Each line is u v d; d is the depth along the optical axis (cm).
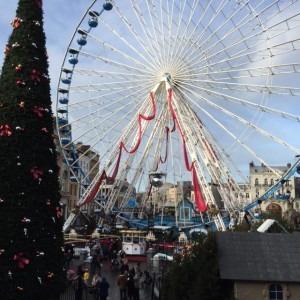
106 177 4516
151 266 3444
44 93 1758
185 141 4256
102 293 2162
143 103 4494
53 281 1655
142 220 5325
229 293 1733
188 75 4344
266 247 1834
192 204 5506
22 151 1645
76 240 4728
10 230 1576
